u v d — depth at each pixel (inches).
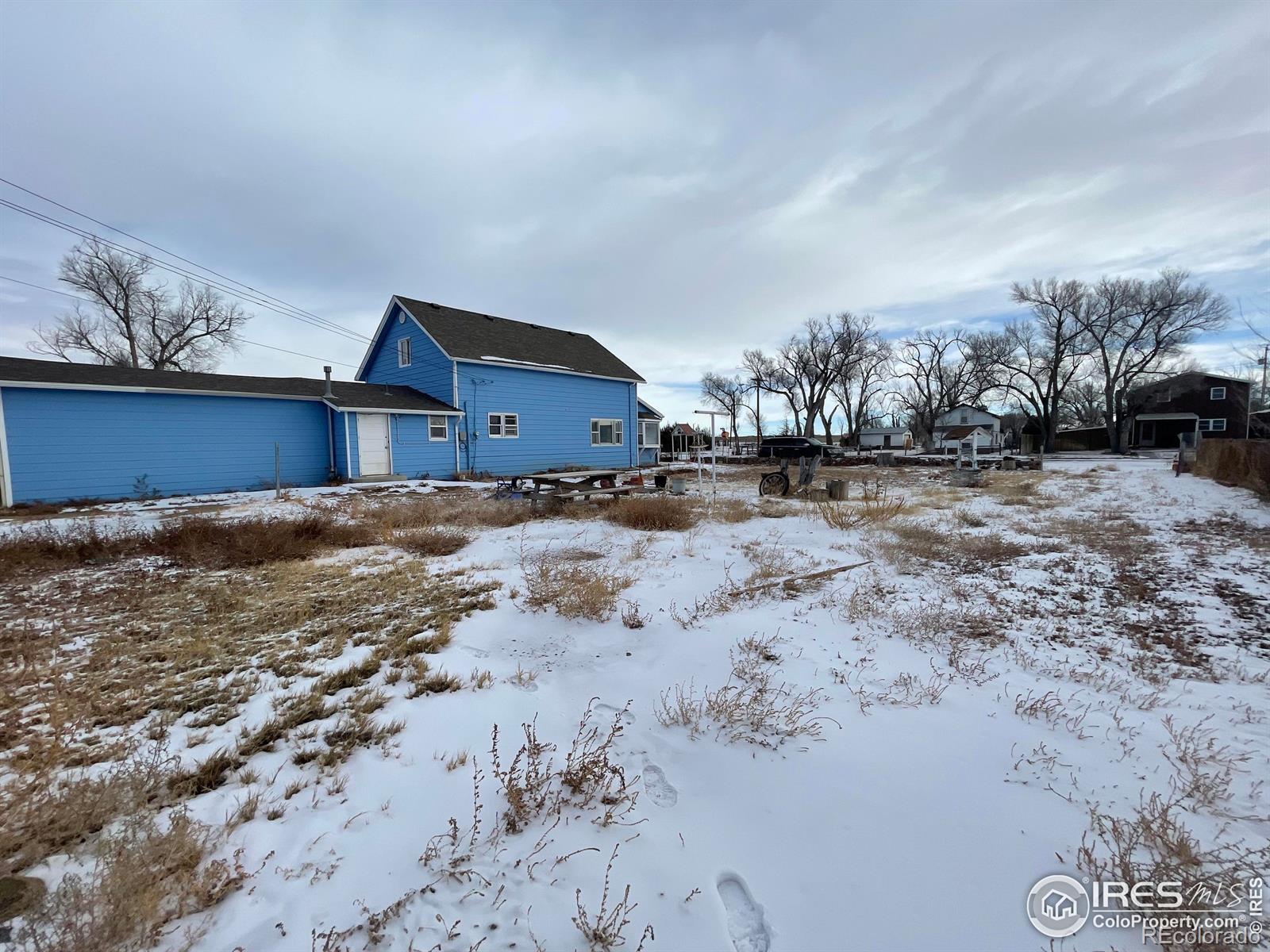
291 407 647.8
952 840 81.3
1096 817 84.1
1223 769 97.0
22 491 479.8
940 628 173.5
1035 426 1873.8
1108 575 238.5
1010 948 63.6
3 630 179.5
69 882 67.2
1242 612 190.7
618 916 69.1
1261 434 697.6
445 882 74.5
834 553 283.1
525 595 211.6
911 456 1223.5
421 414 713.6
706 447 1822.1
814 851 80.1
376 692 132.9
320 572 254.5
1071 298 1540.4
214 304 1280.8
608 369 956.6
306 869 76.6
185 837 78.2
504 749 108.5
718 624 177.3
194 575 251.0
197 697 132.4
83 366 562.9
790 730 112.9
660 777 99.3
